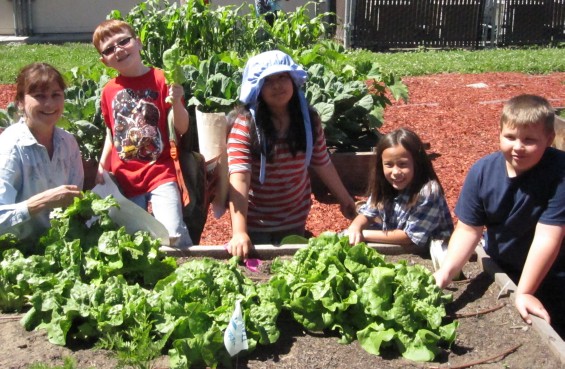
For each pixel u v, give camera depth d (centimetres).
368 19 948
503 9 973
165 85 252
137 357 165
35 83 210
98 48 249
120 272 201
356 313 181
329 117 355
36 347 176
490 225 207
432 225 221
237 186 234
